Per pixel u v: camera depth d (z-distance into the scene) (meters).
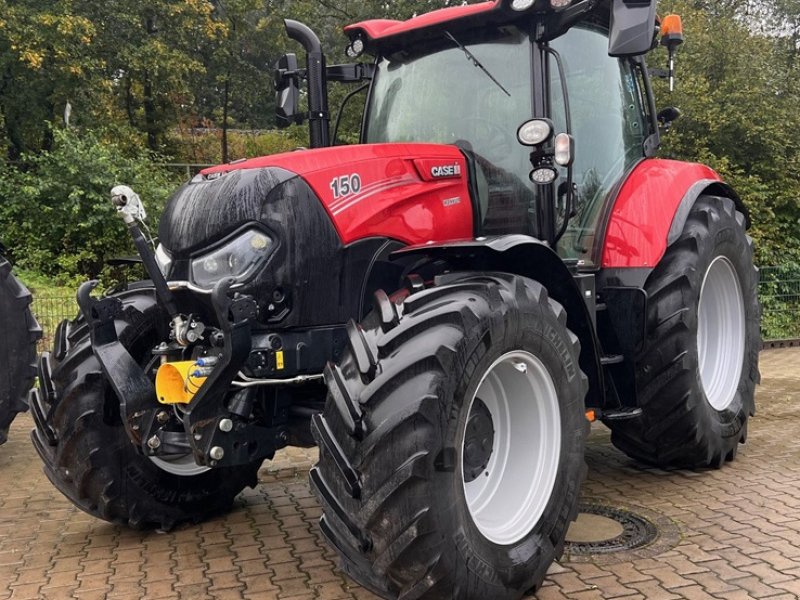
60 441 3.49
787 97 13.66
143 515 3.69
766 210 12.76
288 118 4.42
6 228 14.42
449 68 4.03
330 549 3.53
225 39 23.89
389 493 2.44
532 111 3.72
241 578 3.19
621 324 4.12
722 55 13.67
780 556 3.22
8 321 5.19
